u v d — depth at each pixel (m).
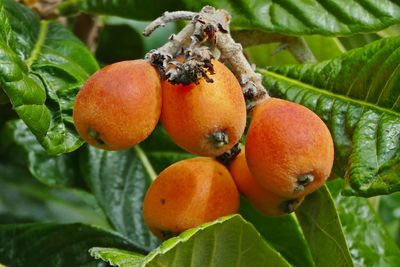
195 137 0.52
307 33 0.62
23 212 0.83
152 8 0.65
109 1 0.67
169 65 0.52
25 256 0.66
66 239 0.66
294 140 0.52
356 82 0.59
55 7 0.68
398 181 0.55
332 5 0.62
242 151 0.56
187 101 0.51
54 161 0.71
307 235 0.59
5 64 0.54
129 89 0.51
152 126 0.52
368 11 0.62
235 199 0.55
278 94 0.62
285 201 0.56
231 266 0.55
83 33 0.74
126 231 0.68
